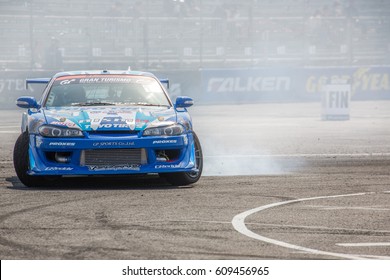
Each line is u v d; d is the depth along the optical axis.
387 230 14.78
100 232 14.45
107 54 83.81
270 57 89.19
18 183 22.61
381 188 21.42
